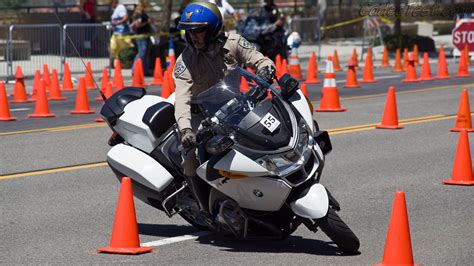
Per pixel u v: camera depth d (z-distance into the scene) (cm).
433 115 4966
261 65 2222
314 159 2069
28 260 2148
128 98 2434
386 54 9200
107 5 10906
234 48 2244
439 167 3409
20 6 12700
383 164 3484
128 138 2384
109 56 8156
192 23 2158
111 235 2333
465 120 4322
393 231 1970
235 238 2366
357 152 3766
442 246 2250
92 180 3219
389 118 4466
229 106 2098
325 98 5166
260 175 2000
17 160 3641
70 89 6712
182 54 2245
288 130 2034
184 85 2216
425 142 4022
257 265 2072
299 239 2341
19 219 2608
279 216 2131
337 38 13212
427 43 10838
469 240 2312
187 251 2227
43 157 3716
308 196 2027
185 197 2298
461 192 2953
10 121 4912
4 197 2923
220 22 2191
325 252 2192
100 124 4731
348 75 6712
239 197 2069
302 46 10588
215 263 2097
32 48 7812
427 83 6944
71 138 4238
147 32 8062
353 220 2556
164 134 2334
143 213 2709
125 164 2330
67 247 2277
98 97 6109
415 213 2641
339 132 4334
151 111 2341
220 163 2028
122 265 2081
